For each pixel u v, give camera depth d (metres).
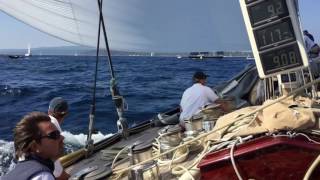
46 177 2.48
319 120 3.11
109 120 12.86
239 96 6.33
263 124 3.15
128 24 5.34
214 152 3.15
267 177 3.01
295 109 3.10
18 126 2.62
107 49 4.83
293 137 2.94
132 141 5.33
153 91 19.58
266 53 2.93
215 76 25.62
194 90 5.94
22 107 16.09
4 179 2.51
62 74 31.17
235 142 3.07
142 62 43.59
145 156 3.91
